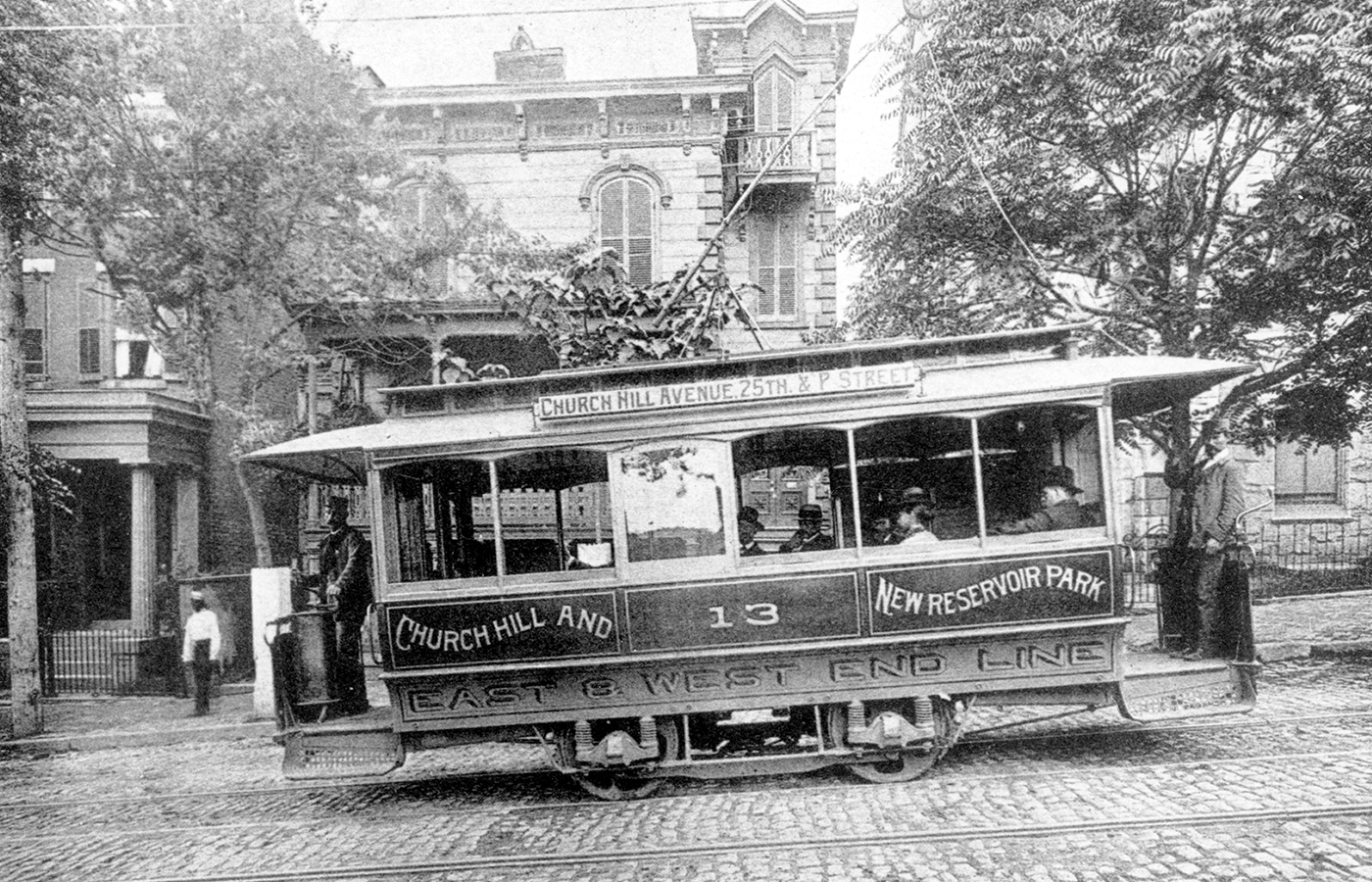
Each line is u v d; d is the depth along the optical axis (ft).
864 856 19.36
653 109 65.41
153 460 58.34
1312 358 37.70
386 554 25.88
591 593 24.97
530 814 24.29
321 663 27.73
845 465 26.81
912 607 24.22
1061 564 23.98
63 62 40.93
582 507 28.58
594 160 65.41
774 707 24.80
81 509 62.85
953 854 19.13
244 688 50.62
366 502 58.65
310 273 46.16
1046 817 20.70
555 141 65.41
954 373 25.25
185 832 24.71
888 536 25.89
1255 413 41.50
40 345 64.54
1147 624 46.39
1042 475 25.30
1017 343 25.64
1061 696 24.82
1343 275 35.63
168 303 44.86
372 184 52.70
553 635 25.07
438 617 25.40
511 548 28.02
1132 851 18.61
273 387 61.62
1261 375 38.88
